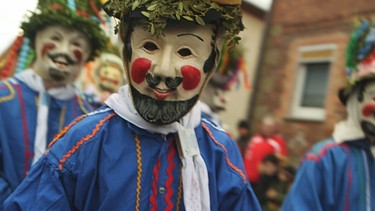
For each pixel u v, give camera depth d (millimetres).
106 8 1384
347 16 6512
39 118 2094
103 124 1354
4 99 2049
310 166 2195
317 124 6656
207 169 1396
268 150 4055
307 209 2137
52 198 1299
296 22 7176
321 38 6816
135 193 1304
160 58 1302
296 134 6926
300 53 7090
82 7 2168
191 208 1329
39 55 2166
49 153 1354
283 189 3520
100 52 2334
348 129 2242
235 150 1509
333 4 6711
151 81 1296
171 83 1301
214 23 1343
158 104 1318
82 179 1304
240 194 1436
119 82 3789
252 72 9117
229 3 1341
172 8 1255
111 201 1281
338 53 6562
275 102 7332
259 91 7578
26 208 1323
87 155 1313
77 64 2207
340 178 2172
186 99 1342
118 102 1380
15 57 2488
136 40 1321
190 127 1413
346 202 2146
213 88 3207
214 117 3250
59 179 1313
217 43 1374
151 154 1345
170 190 1340
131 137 1348
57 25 2145
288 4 7320
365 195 2154
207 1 1305
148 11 1262
